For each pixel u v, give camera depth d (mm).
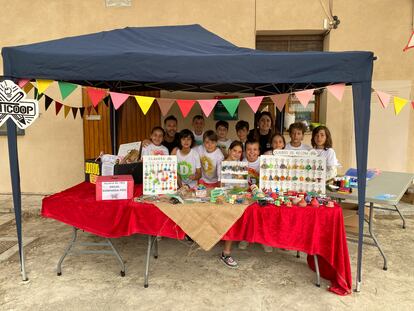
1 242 3604
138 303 2428
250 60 2508
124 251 3334
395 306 2393
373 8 4938
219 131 4145
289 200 2633
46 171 5547
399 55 4973
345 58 2449
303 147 3695
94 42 3021
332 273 2695
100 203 2678
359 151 2518
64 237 3736
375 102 5090
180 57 2533
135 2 5156
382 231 3922
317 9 4965
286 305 2404
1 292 2572
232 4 5055
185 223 2557
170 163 2955
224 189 2977
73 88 2676
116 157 3246
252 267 2994
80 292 2570
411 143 5094
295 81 2500
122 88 4637
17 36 5316
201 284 2695
